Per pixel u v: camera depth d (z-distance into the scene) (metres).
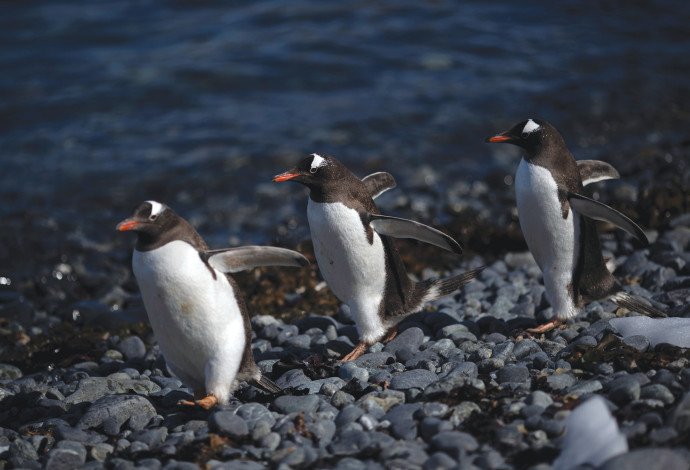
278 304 12.99
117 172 21.88
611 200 16.00
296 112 25.09
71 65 28.97
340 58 28.91
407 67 28.30
